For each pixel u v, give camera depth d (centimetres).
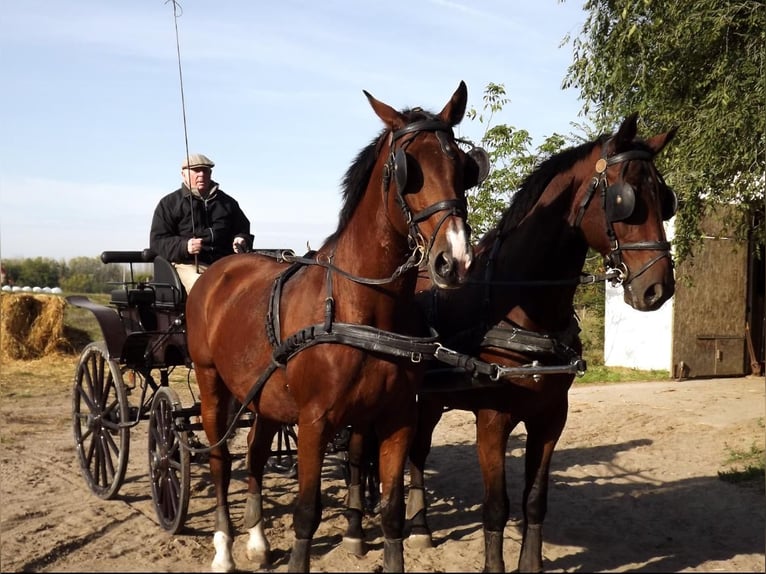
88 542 507
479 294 444
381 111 381
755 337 1450
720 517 588
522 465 780
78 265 3192
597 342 1725
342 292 392
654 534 550
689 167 841
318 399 386
